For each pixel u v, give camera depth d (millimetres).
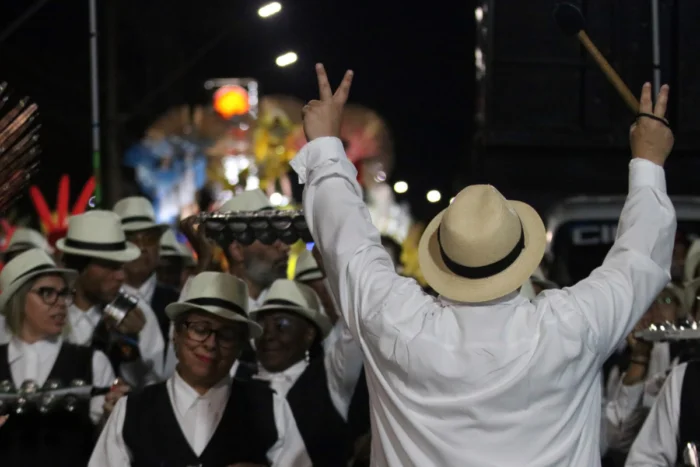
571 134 7430
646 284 3166
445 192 15289
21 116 3793
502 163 7625
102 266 5637
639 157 3389
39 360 4961
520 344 3039
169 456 4285
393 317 3113
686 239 7414
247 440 4402
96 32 9836
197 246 4691
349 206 3279
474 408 3014
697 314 5051
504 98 7441
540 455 3020
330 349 5160
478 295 3066
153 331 5488
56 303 4953
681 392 4195
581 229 7676
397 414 3119
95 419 4914
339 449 5078
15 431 4703
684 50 7121
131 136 15352
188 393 4379
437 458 3053
